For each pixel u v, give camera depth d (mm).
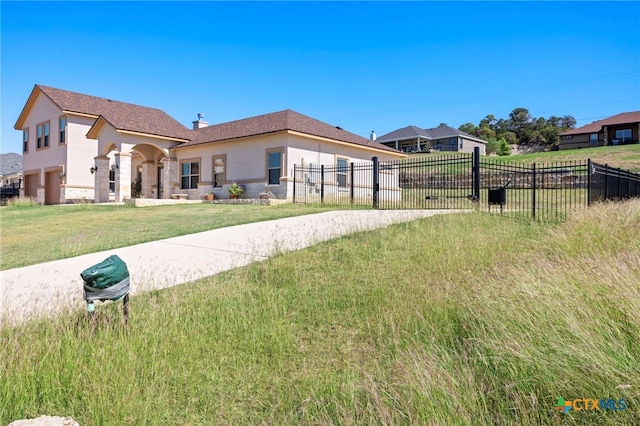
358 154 21469
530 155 40906
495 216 10445
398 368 2875
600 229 6742
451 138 58500
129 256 7320
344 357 3355
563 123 84250
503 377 2672
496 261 5504
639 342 2574
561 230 7309
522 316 3176
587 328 2746
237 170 19469
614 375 2285
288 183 17406
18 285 5629
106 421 2549
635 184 16750
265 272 5855
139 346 3451
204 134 23156
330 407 2660
